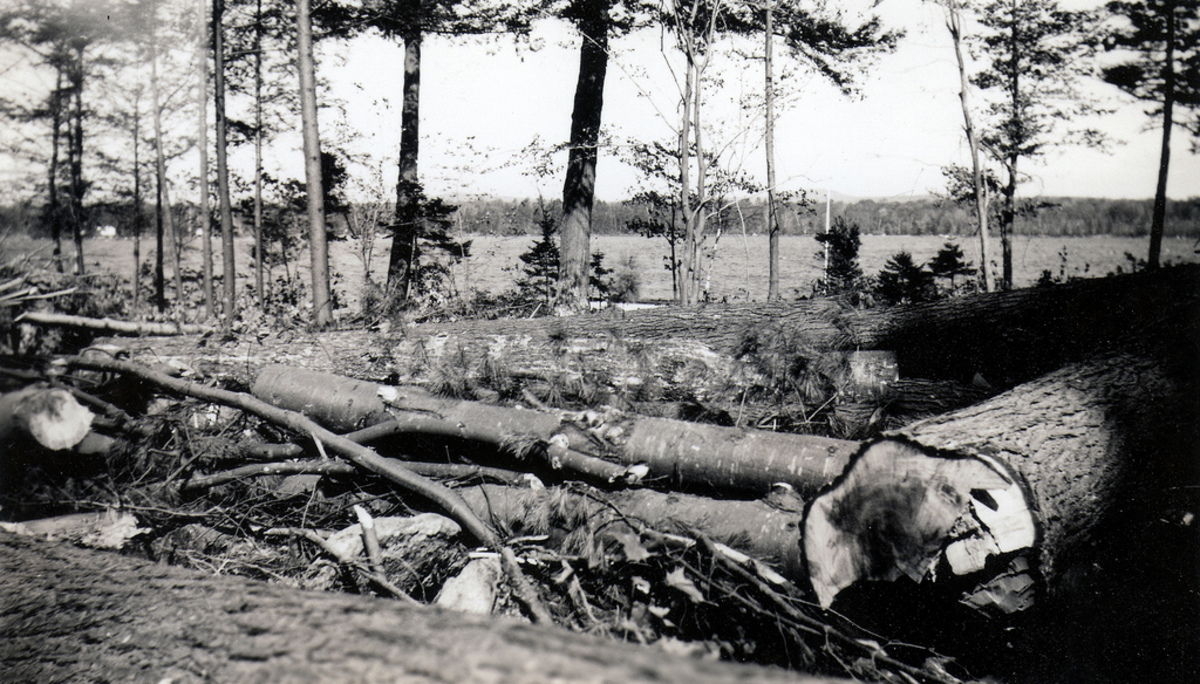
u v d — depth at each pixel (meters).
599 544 3.36
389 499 4.23
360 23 15.27
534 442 3.98
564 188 13.88
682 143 12.47
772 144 13.60
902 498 2.76
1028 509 2.67
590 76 13.86
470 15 14.80
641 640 2.91
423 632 1.82
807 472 3.49
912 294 12.73
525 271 15.88
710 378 5.20
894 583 2.94
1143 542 3.73
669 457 3.77
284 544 3.91
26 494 4.49
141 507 4.07
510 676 1.47
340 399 4.73
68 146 17.25
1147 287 5.45
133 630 2.29
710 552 3.09
